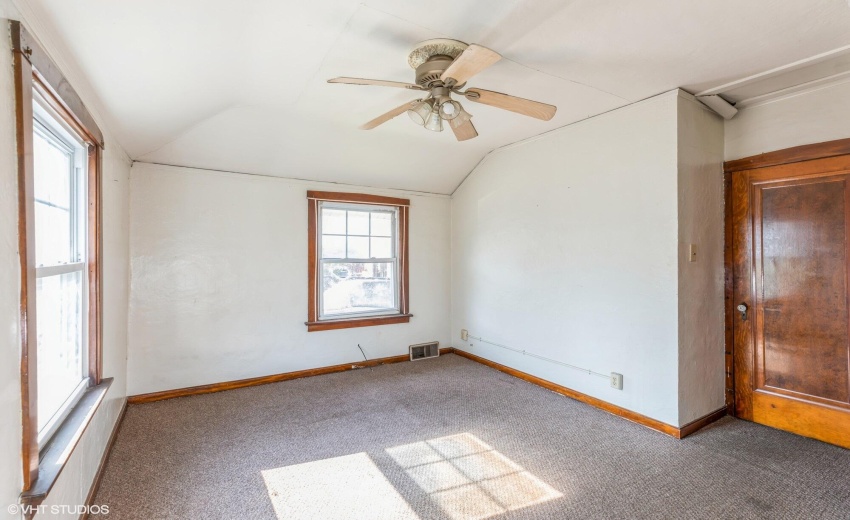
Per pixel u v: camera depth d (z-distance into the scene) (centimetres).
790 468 223
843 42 200
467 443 254
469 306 454
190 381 340
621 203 291
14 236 114
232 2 156
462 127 228
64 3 131
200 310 344
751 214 284
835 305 250
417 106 209
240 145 332
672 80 244
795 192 265
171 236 332
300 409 308
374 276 442
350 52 206
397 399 330
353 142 361
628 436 263
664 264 266
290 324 386
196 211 342
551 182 346
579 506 190
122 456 234
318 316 405
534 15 173
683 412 263
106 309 233
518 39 194
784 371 271
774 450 244
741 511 186
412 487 206
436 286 473
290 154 357
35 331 122
